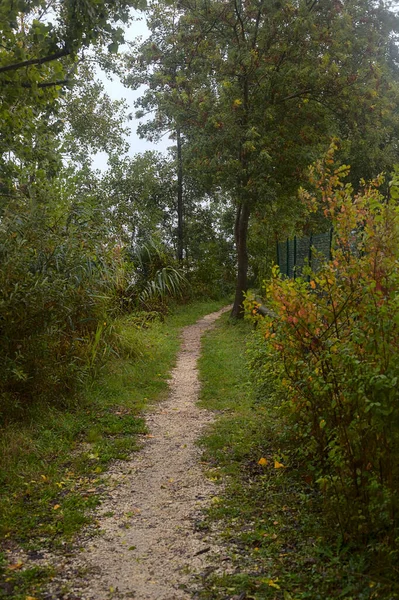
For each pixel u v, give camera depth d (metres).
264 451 6.02
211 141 16.33
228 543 4.15
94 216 12.50
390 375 3.60
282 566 3.74
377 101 16.88
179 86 17.77
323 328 4.71
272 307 5.06
